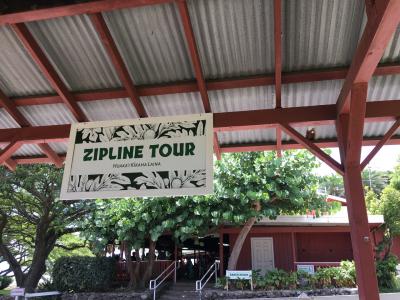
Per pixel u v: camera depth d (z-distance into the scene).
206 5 4.41
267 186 11.82
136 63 5.11
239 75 5.13
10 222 16.59
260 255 16.25
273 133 6.07
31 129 5.44
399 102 4.78
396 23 3.04
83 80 5.39
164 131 4.76
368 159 4.53
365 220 4.31
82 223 14.30
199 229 13.45
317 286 13.42
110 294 13.47
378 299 4.05
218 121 5.01
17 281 15.89
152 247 15.18
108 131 4.89
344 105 4.50
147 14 4.56
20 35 4.68
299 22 4.49
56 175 14.16
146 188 4.57
